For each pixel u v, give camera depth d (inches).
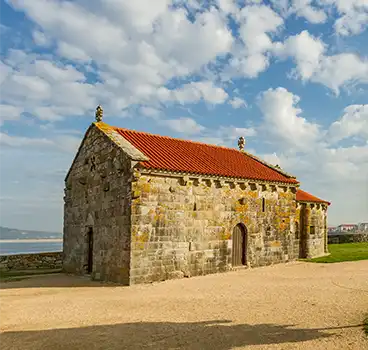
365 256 1093.8
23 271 1040.8
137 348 345.1
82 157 949.2
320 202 1206.3
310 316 433.4
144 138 921.5
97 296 592.1
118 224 740.7
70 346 353.1
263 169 1061.1
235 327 397.4
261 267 914.1
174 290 624.4
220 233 841.5
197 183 805.9
